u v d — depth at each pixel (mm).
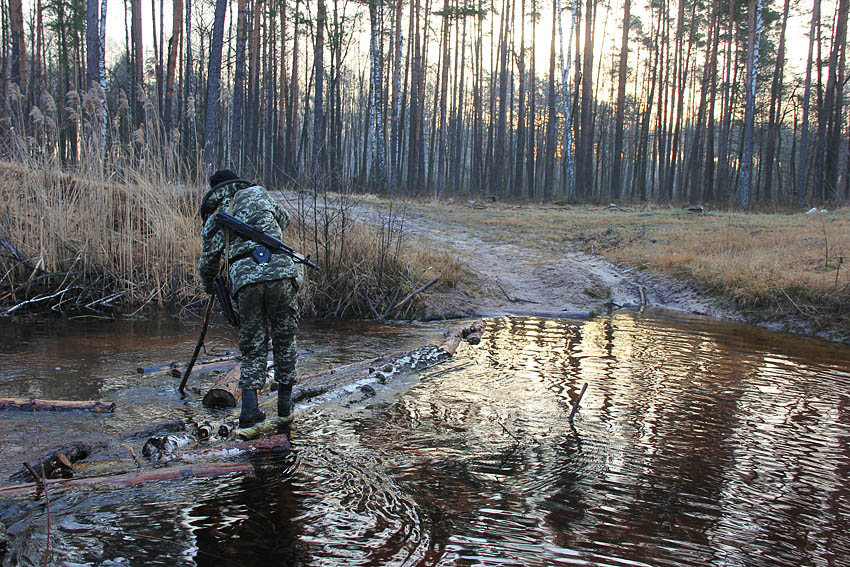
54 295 8117
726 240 14531
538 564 2377
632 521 2770
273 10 30297
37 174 8695
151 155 9273
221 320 8258
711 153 34219
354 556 2406
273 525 2646
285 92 34156
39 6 30766
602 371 5832
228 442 3646
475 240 16328
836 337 8422
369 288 9828
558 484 3156
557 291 11977
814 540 2639
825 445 3840
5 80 19672
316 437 3787
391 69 45344
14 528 2539
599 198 30609
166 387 4848
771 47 37875
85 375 5094
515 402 4652
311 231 10320
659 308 11328
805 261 11484
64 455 3186
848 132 39594
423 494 2998
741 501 3010
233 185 4227
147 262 8922
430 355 6121
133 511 2742
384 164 31375
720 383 5453
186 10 28688
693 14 37781
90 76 15469
